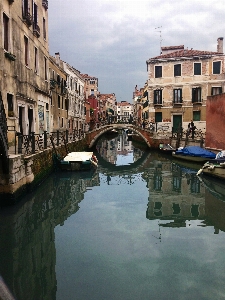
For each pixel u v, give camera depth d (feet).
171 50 114.73
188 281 17.07
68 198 37.45
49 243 22.79
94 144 99.96
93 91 197.26
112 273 18.01
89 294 15.80
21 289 16.56
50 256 20.51
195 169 60.64
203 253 20.95
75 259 20.07
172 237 23.94
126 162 75.92
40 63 54.44
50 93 65.51
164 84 100.53
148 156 84.53
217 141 63.46
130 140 165.37
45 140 45.09
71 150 66.39
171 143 91.20
